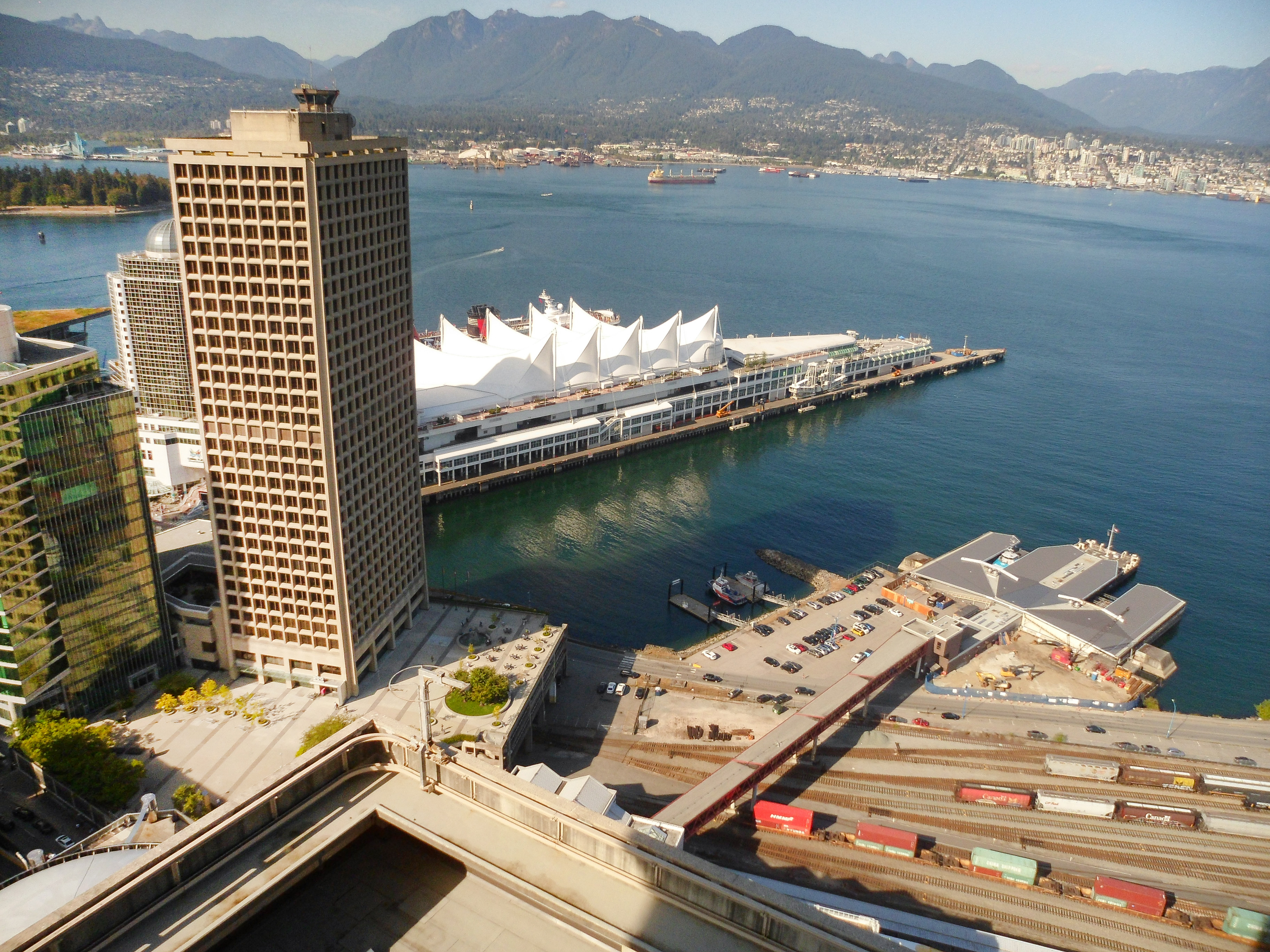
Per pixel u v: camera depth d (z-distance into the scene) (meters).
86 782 130.38
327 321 136.12
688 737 165.00
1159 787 157.12
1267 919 124.19
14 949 31.38
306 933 35.53
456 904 36.44
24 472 132.75
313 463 141.75
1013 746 167.38
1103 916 129.12
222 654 160.38
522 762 156.38
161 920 34.34
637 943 33.91
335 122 135.38
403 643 171.50
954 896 131.12
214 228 132.88
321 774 40.97
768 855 137.25
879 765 160.00
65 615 143.25
